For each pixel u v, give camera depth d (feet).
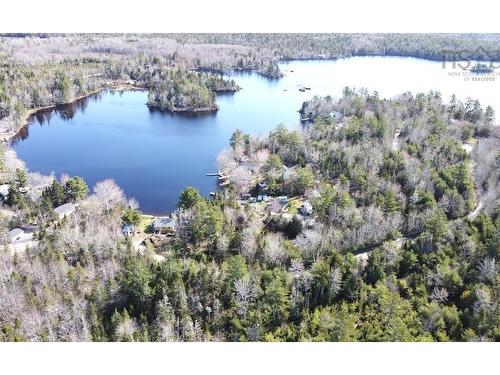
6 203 393.09
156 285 260.62
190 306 257.75
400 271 286.66
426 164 429.79
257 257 300.81
